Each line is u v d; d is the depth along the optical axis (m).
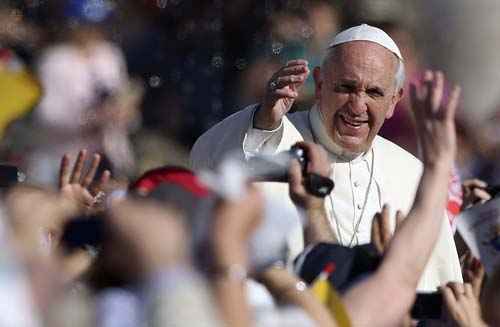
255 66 30.16
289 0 30.14
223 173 12.66
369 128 21.31
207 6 33.06
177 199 12.62
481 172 28.72
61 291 12.51
